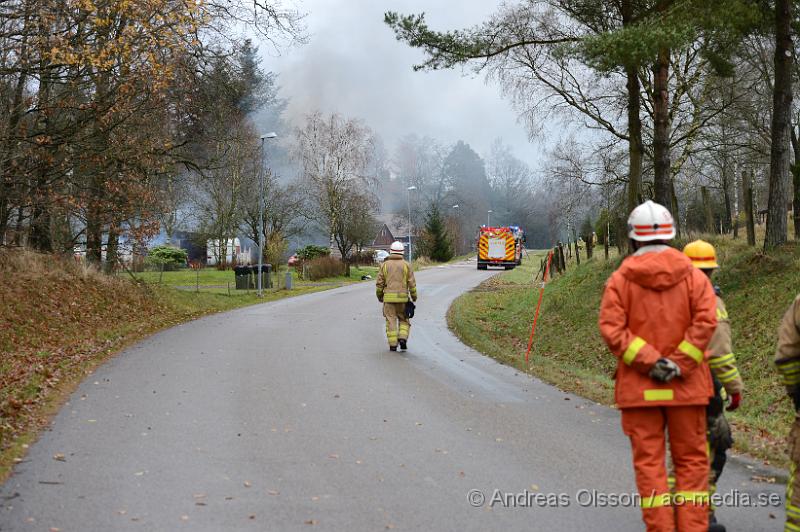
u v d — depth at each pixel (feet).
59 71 57.47
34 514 16.97
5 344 43.27
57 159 66.13
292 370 38.32
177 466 20.95
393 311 46.47
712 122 93.71
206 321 66.18
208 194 169.48
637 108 76.18
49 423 26.08
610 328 14.28
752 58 86.79
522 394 32.14
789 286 44.96
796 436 14.55
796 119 98.43
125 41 55.47
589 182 104.68
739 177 124.47
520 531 16.05
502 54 72.64
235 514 17.08
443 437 24.39
